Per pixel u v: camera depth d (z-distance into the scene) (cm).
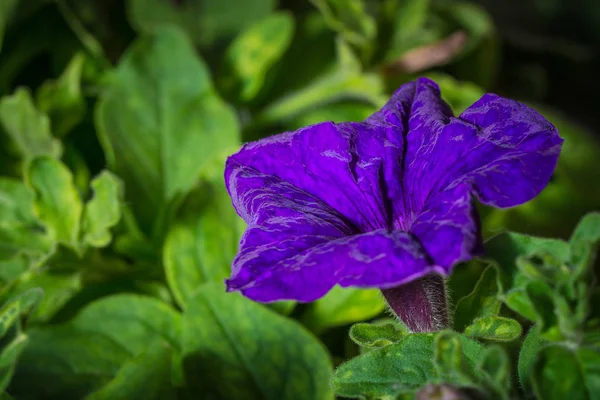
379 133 25
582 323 22
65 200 31
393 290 24
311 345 28
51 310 31
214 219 31
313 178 25
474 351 24
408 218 24
